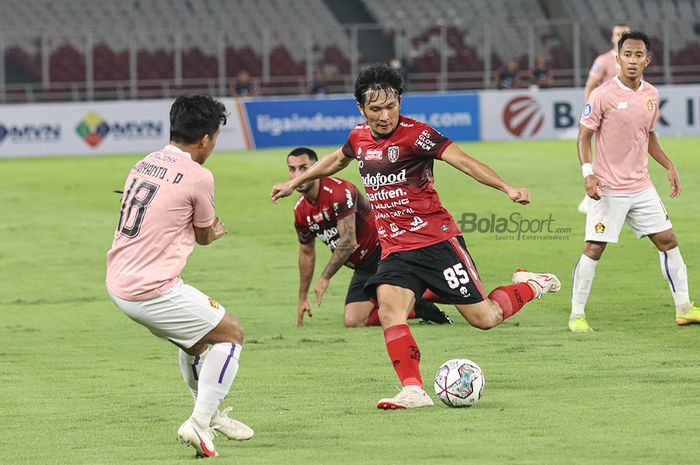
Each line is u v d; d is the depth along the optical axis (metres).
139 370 21.72
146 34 94.12
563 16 104.38
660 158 24.81
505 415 16.72
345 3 103.75
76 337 25.56
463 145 80.06
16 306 30.14
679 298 24.33
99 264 37.50
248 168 68.44
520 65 101.19
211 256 38.09
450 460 14.24
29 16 96.56
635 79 23.64
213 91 93.81
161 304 15.02
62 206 53.56
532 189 53.56
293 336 24.81
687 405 17.09
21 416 17.88
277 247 39.94
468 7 105.31
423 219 18.06
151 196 15.02
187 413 17.84
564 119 85.94
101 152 82.69
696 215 43.62
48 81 91.38
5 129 80.75
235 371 15.19
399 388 19.23
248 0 102.19
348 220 24.66
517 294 19.33
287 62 97.88
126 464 14.66
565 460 14.09
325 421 16.80
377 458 14.48
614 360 20.86
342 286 31.86
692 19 105.38
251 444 15.54
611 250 36.06
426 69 99.62
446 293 18.23
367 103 17.45
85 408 18.39
